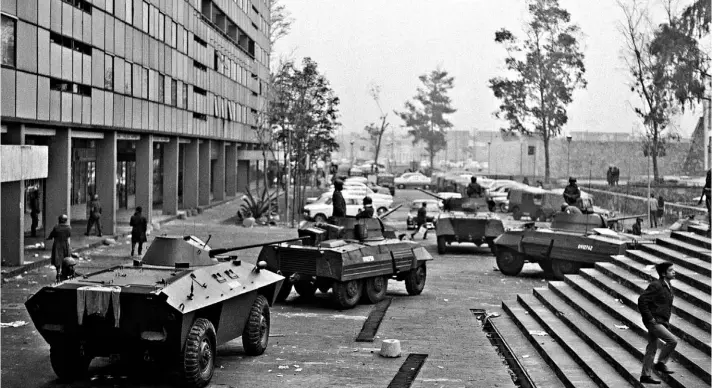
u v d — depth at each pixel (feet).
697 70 172.24
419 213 141.08
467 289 82.58
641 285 56.03
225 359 48.37
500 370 47.26
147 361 41.24
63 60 96.99
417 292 78.38
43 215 120.16
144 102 131.34
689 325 46.73
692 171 211.82
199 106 173.17
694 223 77.92
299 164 186.09
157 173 190.19
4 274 79.20
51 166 99.60
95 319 39.55
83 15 102.99
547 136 244.42
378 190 220.02
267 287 50.14
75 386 41.52
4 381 42.34
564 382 44.19
